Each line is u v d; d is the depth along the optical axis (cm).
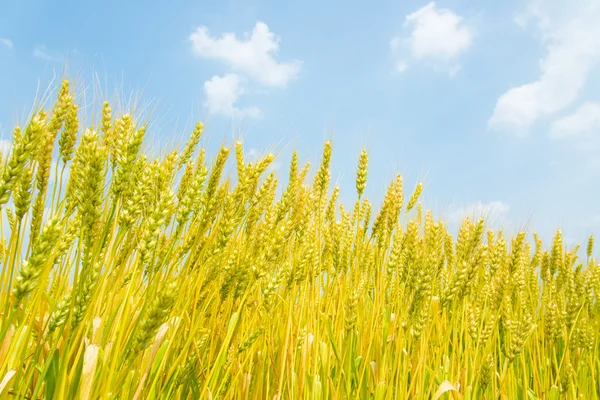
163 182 53
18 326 43
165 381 49
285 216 69
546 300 106
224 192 56
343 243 87
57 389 37
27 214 42
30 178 40
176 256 49
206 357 61
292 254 76
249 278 56
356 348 76
